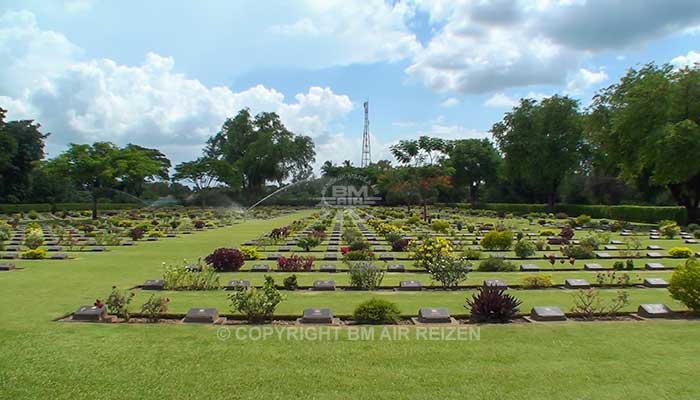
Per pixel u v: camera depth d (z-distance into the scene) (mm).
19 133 64875
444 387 5980
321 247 22984
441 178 56906
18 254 19906
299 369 6535
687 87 35750
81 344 7578
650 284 12969
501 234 22156
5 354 7125
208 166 76438
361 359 6906
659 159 34031
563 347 7438
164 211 64375
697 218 39062
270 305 9156
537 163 58219
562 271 15875
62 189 71625
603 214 50562
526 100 60875
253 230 34906
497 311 9086
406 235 29156
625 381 6168
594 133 43312
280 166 87750
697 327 8586
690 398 5691
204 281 12688
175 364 6723
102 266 16797
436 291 12266
